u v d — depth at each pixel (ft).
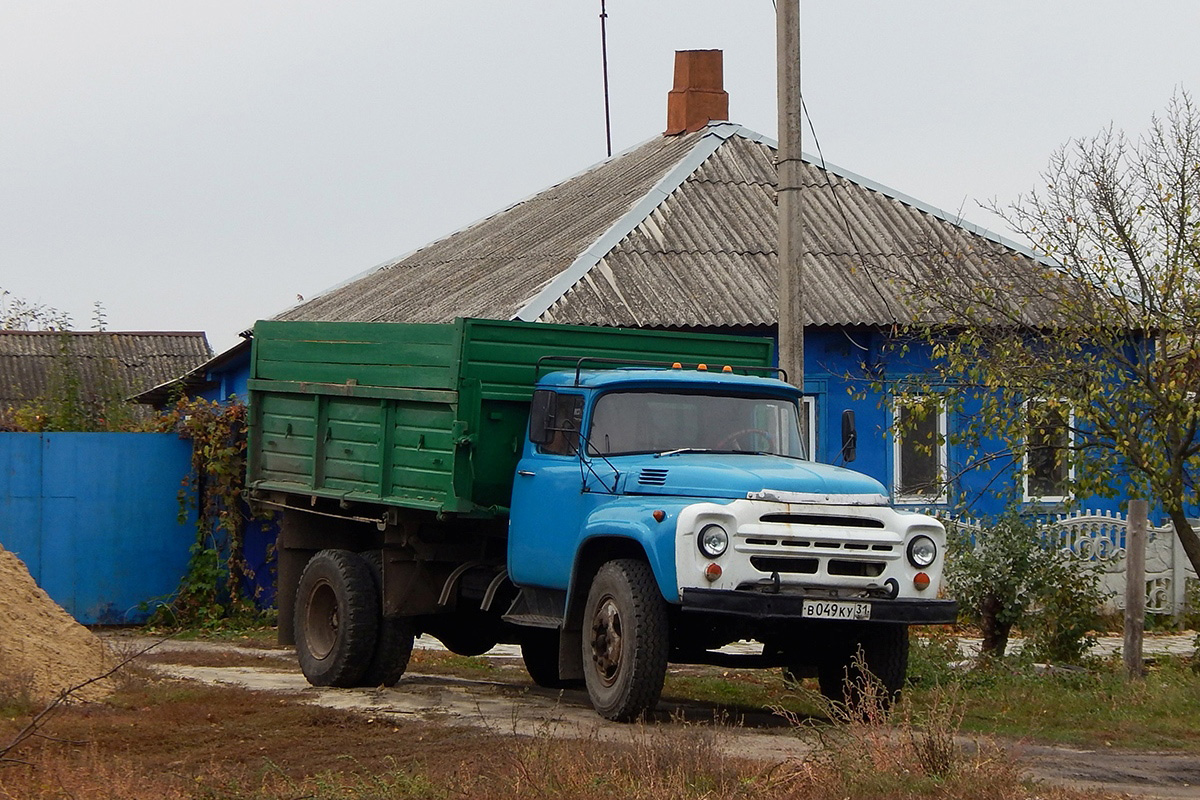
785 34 44.24
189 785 26.05
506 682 44.73
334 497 41.91
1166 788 28.25
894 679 34.91
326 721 33.45
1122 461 44.19
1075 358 45.50
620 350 39.65
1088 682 40.68
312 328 43.83
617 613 33.50
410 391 38.78
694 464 33.96
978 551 45.68
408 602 40.70
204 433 58.75
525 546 37.17
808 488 32.89
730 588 31.86
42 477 57.93
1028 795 25.71
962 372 47.11
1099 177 43.83
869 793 25.31
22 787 25.67
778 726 34.99
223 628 57.62
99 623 58.39
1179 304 42.32
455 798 24.90
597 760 26.71
